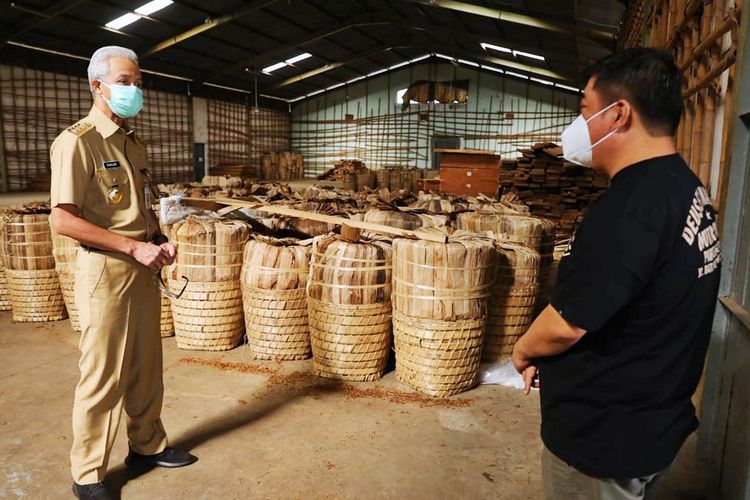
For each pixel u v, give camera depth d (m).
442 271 2.81
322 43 16.20
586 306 0.98
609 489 1.11
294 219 4.15
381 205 4.26
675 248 0.97
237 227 3.49
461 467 2.31
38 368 3.29
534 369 1.30
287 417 2.72
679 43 3.89
